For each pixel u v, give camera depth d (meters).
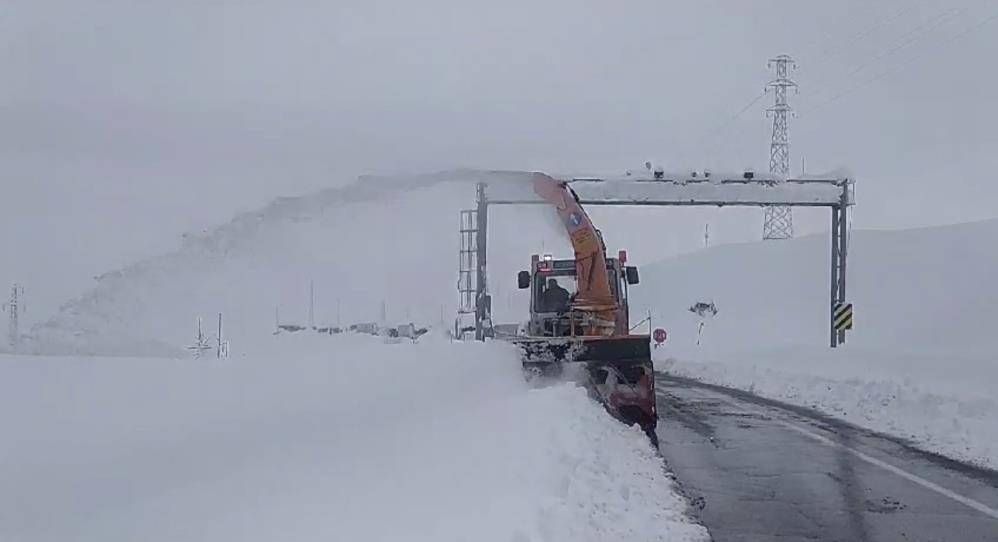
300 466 7.56
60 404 8.84
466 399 11.51
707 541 7.31
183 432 8.20
